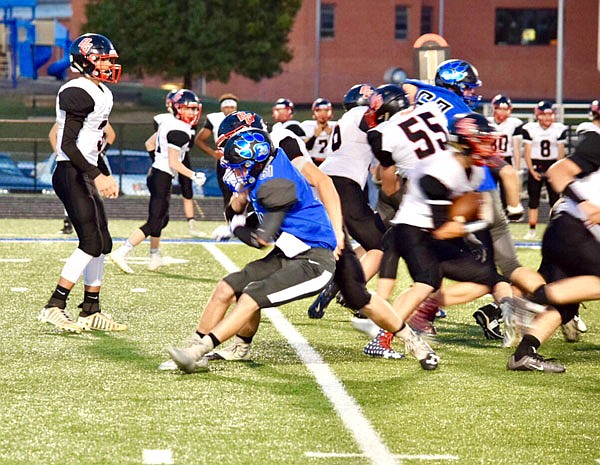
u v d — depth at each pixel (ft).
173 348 45.47
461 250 50.16
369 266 59.72
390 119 49.47
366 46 361.92
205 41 296.71
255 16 302.04
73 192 55.16
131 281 77.51
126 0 296.71
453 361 50.29
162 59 300.61
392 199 59.88
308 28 358.64
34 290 70.90
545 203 156.76
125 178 168.25
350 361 49.78
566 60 365.61
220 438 36.50
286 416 39.47
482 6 366.02
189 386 44.04
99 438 36.24
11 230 120.06
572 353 53.16
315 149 100.22
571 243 47.78
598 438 37.32
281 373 46.85
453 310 66.59
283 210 43.91
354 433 37.35
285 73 361.51
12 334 55.21
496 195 52.06
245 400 41.81
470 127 46.06
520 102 368.27
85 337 54.90
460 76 56.08
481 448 35.86
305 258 45.19
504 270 52.54
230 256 95.40
